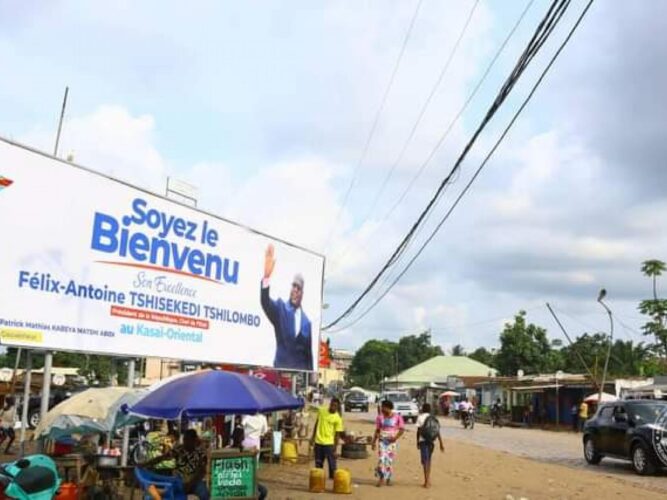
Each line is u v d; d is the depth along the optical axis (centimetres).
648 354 5969
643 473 1803
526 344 7019
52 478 779
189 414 920
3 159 1212
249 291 1948
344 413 5891
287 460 1811
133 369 1509
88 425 1065
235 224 1883
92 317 1383
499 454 2327
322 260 2412
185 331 1662
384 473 1484
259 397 976
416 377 9094
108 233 1428
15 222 1227
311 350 2328
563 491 1468
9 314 1205
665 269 5550
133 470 1095
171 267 1617
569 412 4781
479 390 6556
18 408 2289
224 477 1034
